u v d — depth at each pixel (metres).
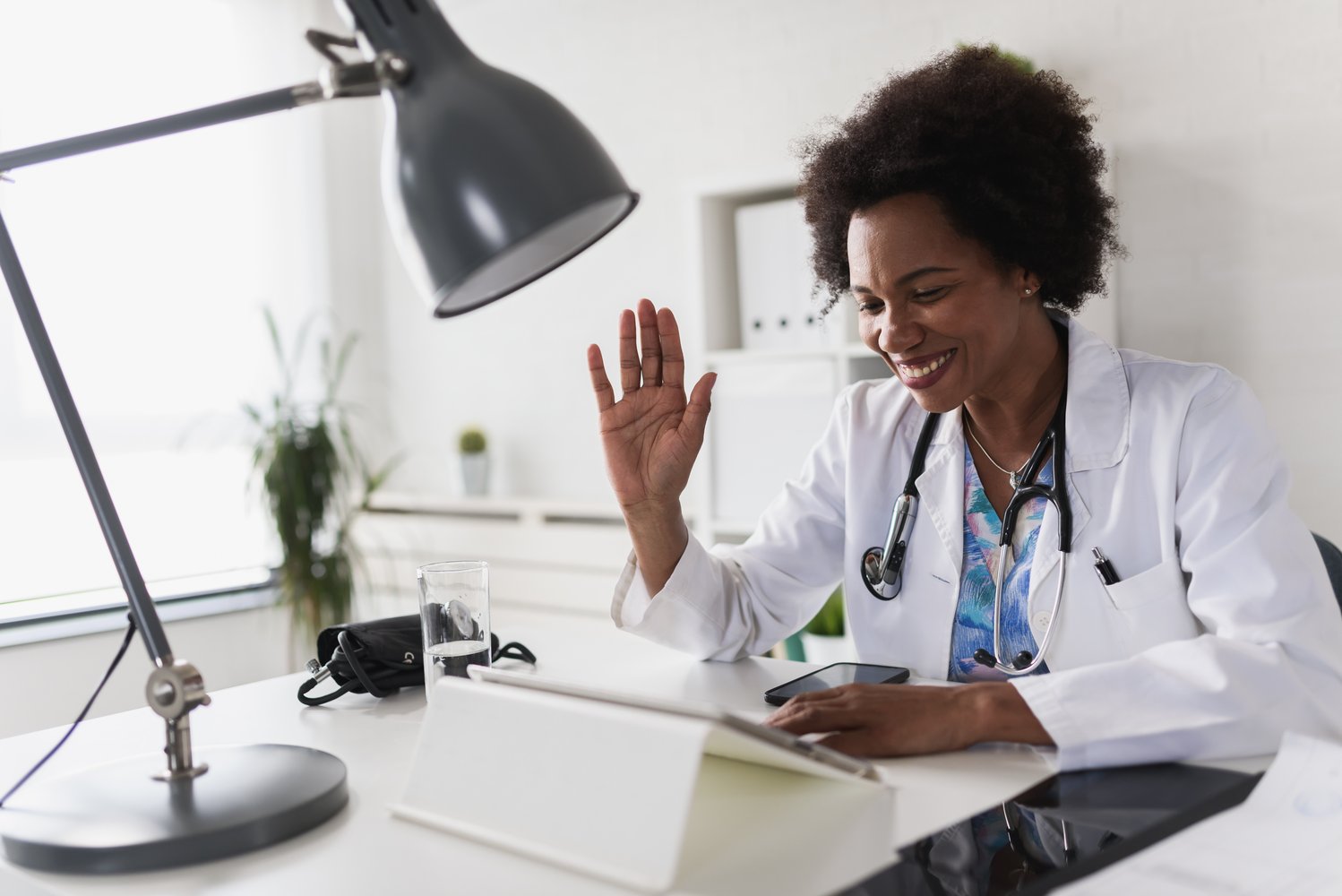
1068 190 1.25
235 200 3.66
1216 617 1.06
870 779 0.88
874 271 1.19
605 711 0.78
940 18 2.84
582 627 3.29
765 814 0.83
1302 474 2.44
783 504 1.52
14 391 3.11
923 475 1.36
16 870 0.79
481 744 0.85
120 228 3.36
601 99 3.53
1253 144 2.45
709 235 2.91
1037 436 1.30
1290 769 0.86
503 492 3.87
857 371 2.68
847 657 2.36
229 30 3.63
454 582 1.13
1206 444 1.16
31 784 0.93
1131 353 1.30
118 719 1.24
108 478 3.31
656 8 3.38
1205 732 0.92
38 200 3.17
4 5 3.11
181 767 0.91
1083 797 0.85
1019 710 0.95
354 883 0.74
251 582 3.53
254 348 3.70
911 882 0.71
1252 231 2.46
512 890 0.73
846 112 3.03
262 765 0.93
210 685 3.30
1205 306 2.53
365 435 4.09
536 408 3.78
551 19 3.63
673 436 1.29
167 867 0.78
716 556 1.47
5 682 2.82
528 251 0.84
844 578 1.49
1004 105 1.18
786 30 3.11
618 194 0.72
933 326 1.18
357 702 1.23
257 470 3.54
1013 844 0.76
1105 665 0.99
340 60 0.75
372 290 4.14
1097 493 1.23
